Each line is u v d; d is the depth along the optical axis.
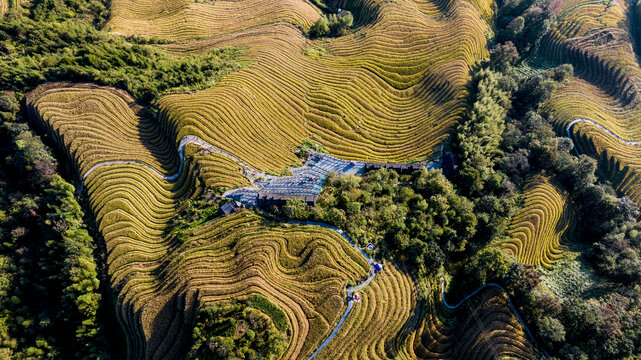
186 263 55.34
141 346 52.44
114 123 74.62
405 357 54.00
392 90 95.00
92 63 78.19
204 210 62.00
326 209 60.59
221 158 69.06
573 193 85.00
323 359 50.25
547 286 71.19
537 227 77.00
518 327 62.12
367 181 68.94
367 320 53.34
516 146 86.75
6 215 64.19
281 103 84.06
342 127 84.94
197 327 48.41
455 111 87.81
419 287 59.22
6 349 54.94
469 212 66.94
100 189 65.88
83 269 56.91
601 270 73.62
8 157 67.19
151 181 68.38
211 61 85.62
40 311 58.28
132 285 55.94
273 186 66.38
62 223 60.47
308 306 52.38
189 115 73.12
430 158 81.19
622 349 57.91
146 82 78.94
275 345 47.66
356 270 56.16
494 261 62.75
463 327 61.12
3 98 72.12
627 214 79.06
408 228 60.97
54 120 72.25
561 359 58.28
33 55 79.12
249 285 52.44
